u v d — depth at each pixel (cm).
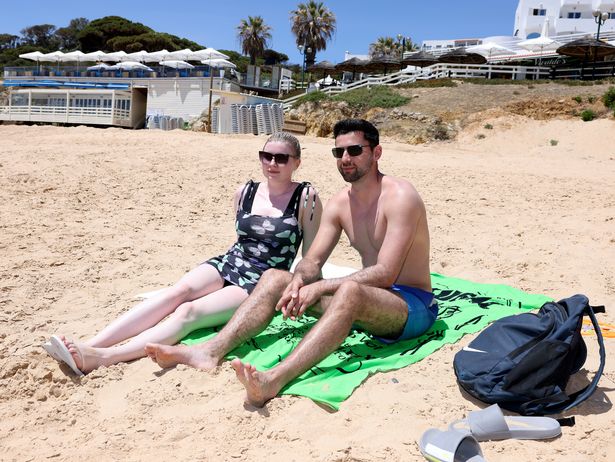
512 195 937
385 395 315
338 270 569
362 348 370
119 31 8012
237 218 423
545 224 764
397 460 258
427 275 395
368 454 262
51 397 325
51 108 3703
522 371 297
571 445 272
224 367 343
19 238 646
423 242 382
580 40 3216
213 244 673
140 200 850
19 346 379
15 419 300
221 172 1034
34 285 514
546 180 1066
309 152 1327
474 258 638
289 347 369
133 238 679
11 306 463
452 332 395
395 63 4003
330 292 341
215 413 297
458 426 284
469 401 313
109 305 477
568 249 653
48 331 416
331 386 318
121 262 596
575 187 1007
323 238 394
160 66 4738
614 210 837
